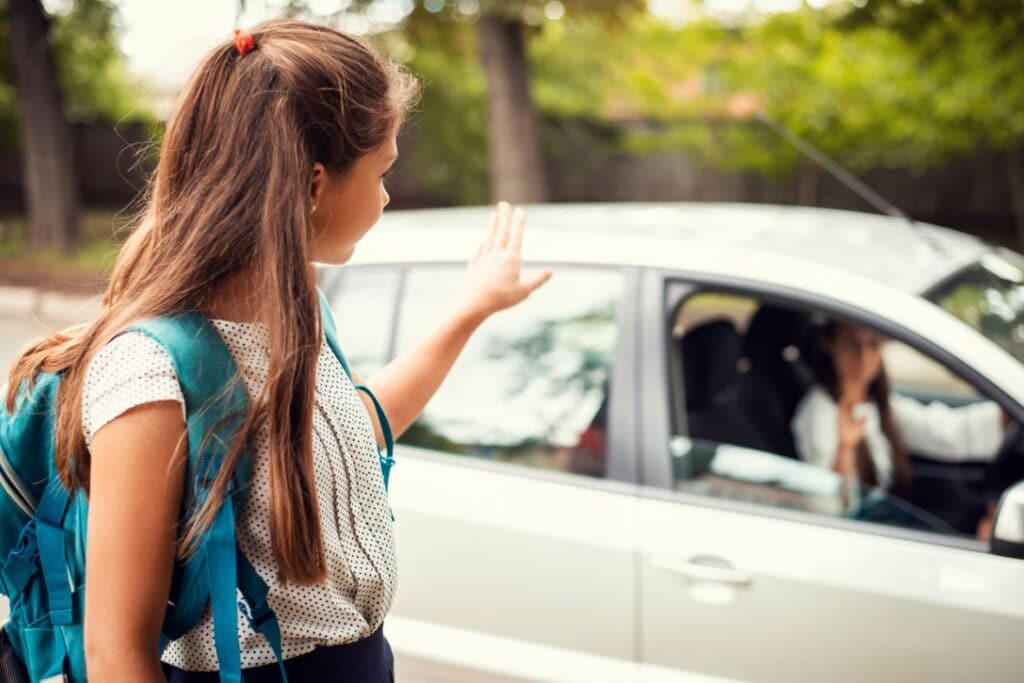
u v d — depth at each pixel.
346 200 1.11
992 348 1.98
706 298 2.40
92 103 16.44
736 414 2.73
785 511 2.07
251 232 1.04
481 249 1.47
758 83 11.77
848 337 2.72
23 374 1.11
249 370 1.06
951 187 12.52
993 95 9.38
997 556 1.88
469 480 2.24
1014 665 1.81
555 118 14.48
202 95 1.08
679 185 14.21
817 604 1.93
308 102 1.05
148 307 1.02
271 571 1.08
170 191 1.09
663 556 2.03
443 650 2.16
